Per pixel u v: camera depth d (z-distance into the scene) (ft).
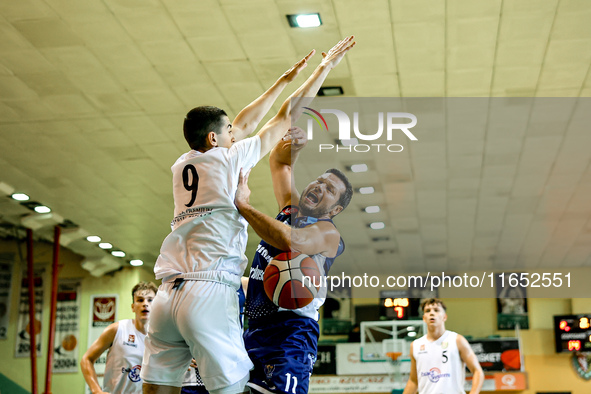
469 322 48.98
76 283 48.75
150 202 38.24
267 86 25.94
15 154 31.83
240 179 9.39
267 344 9.50
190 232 8.73
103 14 21.76
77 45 23.45
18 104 27.30
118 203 38.40
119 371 16.99
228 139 9.51
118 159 32.45
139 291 17.43
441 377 17.57
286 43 23.20
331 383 46.39
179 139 30.37
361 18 21.65
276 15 21.66
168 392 8.81
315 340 9.84
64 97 26.78
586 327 45.78
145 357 8.91
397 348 46.19
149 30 22.62
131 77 25.48
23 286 47.16
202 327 8.25
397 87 25.86
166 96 26.84
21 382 45.91
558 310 48.03
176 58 24.27
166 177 34.65
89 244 44.91
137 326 17.47
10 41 23.21
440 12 21.27
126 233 43.50
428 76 25.14
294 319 9.64
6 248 47.60
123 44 23.40
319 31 22.45
